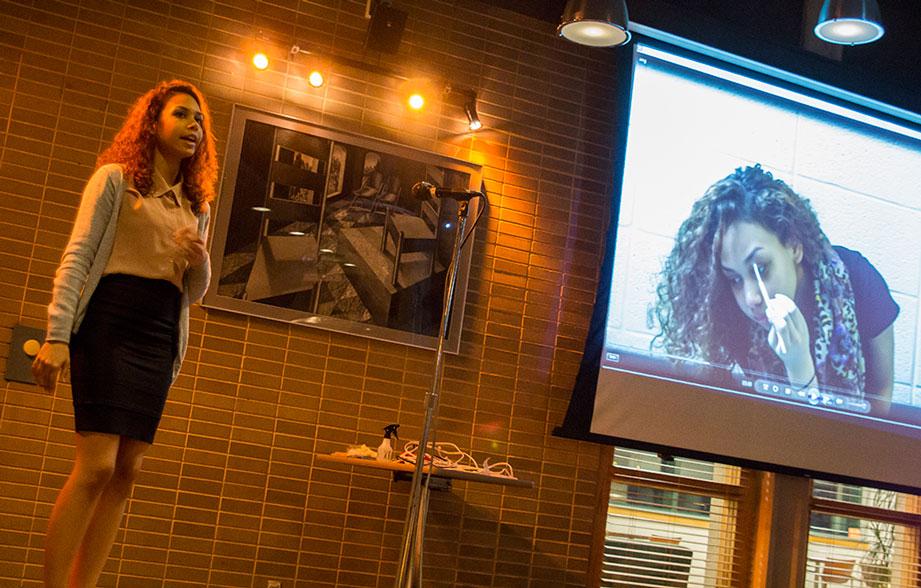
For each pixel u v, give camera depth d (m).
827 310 5.34
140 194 2.56
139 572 4.20
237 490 4.36
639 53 5.18
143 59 4.43
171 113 2.65
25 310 4.17
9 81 4.24
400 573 3.53
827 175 5.49
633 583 5.04
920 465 5.41
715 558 5.24
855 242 5.48
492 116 5.00
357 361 4.61
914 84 5.93
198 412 4.34
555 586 4.84
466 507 4.73
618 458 5.11
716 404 5.02
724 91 5.32
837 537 5.49
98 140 4.34
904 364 5.48
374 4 4.72
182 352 2.65
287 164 4.56
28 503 4.09
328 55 4.71
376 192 4.70
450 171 4.85
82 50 4.35
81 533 2.38
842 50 5.62
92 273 2.46
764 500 5.31
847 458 5.26
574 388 4.79
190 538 4.28
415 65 4.87
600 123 5.21
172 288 2.58
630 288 4.95
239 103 4.54
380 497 4.58
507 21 5.08
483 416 4.80
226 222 4.43
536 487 4.86
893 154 5.66
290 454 4.46
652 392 4.91
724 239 5.18
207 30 4.54
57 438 4.15
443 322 3.68
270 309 4.46
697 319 5.05
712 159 5.24
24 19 4.29
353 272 4.62
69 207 4.28
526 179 5.02
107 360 2.42
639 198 5.05
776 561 5.25
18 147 4.23
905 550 5.62
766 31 5.62
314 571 4.45
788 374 5.20
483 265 4.88
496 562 4.75
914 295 5.57
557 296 5.02
